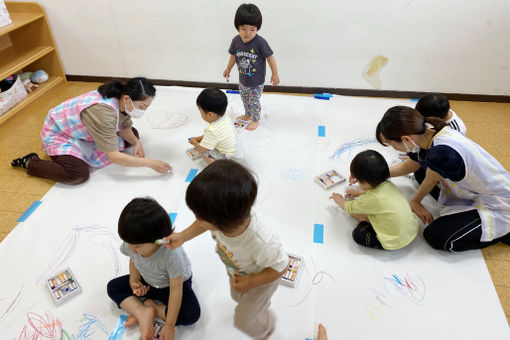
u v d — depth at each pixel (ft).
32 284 4.92
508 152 7.46
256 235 3.13
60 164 6.52
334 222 5.82
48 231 5.67
